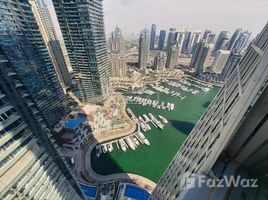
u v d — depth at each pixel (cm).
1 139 3609
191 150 4716
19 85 4578
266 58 1585
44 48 14100
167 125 19200
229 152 2228
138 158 14400
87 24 15150
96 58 17325
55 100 16338
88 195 11350
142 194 11256
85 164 13625
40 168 4759
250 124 1903
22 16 11469
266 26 3544
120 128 17888
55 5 14688
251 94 1698
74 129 15288
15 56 10888
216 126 3055
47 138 5641
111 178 12500
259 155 1902
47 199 4991
